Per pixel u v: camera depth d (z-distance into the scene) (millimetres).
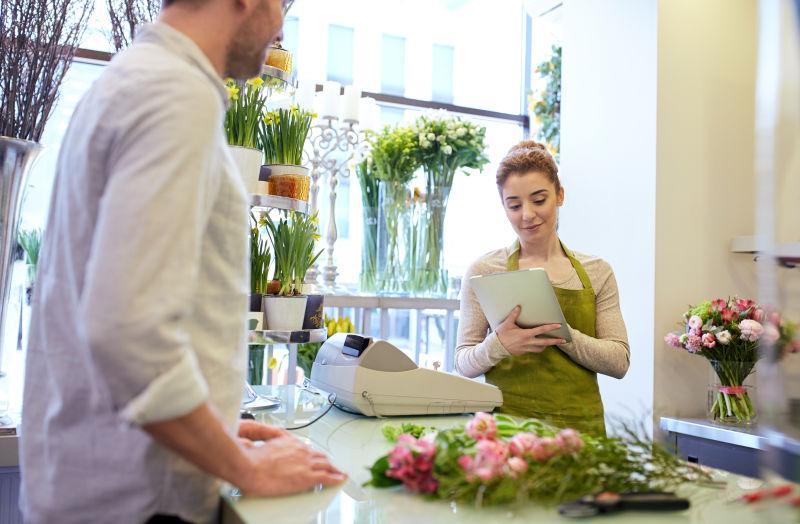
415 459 997
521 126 4953
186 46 930
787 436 716
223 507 996
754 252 3045
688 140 2980
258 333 1789
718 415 2689
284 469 1000
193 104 833
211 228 930
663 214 2906
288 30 4484
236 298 975
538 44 4898
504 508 946
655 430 1104
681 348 2898
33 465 950
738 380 2646
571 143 3361
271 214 2059
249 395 1829
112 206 775
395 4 4734
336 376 1680
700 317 2678
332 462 1209
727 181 3078
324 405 1770
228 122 1865
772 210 724
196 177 817
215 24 976
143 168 788
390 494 1019
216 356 945
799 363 718
